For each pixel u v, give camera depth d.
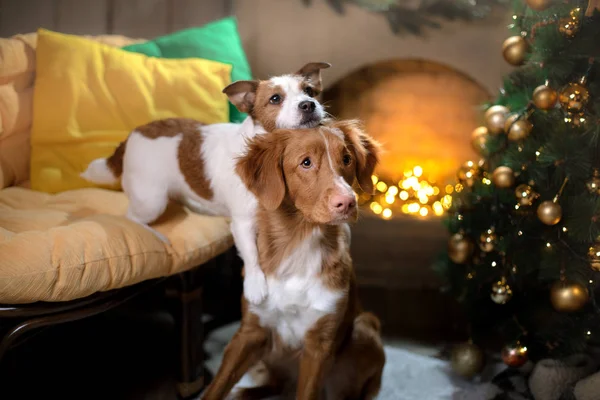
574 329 2.34
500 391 2.39
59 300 1.72
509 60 2.36
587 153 2.11
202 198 2.07
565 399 2.27
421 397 2.35
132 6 3.13
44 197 2.37
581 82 2.10
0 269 1.61
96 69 2.56
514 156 2.31
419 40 3.23
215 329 2.88
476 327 2.69
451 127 3.82
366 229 3.63
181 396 2.30
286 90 1.98
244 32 3.25
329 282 1.87
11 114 2.48
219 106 2.62
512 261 2.40
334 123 1.88
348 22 3.23
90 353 2.64
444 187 3.76
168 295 2.24
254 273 1.90
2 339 1.69
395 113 3.82
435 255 3.40
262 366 2.27
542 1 2.12
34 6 3.04
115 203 2.31
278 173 1.74
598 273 2.24
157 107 2.56
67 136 2.49
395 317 3.07
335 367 2.13
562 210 2.20
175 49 2.79
